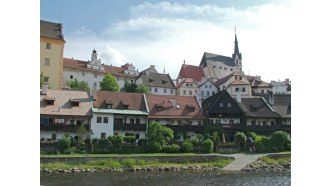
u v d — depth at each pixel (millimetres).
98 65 98500
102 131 52781
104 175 37094
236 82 91625
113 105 56469
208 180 35344
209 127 58344
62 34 70000
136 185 31969
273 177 37906
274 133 52438
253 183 33969
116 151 46719
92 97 55312
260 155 48531
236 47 134250
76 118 51688
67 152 44375
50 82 68000
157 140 48531
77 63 95875
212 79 116375
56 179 33906
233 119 64000
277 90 99375
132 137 49531
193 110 62375
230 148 51312
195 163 44875
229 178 36812
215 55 126062
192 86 96562
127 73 106375
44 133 48812
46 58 68000
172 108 61125
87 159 40906
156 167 42062
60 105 52000
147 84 92812
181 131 57094
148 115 57344
